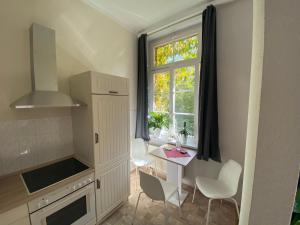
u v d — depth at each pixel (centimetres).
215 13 204
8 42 148
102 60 237
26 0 157
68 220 148
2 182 142
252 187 42
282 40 35
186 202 219
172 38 274
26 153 165
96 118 171
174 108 282
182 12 230
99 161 176
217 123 214
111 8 222
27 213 118
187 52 260
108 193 189
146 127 296
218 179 198
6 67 149
